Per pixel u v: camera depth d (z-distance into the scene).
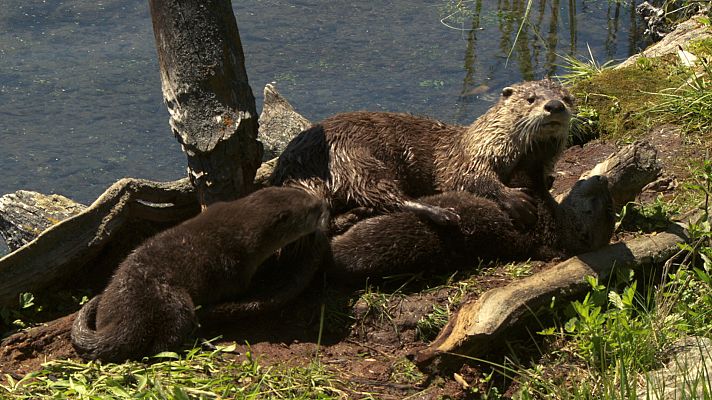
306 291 8.89
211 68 9.12
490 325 7.78
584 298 8.48
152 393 7.17
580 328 8.11
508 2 17.72
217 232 8.34
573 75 14.43
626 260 8.75
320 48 16.06
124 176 12.91
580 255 8.77
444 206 9.17
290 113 12.34
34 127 13.88
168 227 9.72
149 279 7.96
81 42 16.03
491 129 9.89
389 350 8.33
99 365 7.71
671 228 9.25
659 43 14.49
